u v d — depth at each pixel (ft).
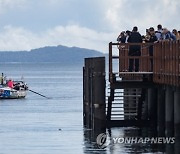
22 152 189.98
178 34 204.44
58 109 344.69
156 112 223.51
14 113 321.11
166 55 189.06
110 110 223.51
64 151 189.37
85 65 233.35
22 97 432.25
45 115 306.55
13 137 221.25
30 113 320.50
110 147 191.52
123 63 217.77
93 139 208.54
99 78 207.00
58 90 568.41
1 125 259.39
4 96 420.77
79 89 589.32
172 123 198.49
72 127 246.27
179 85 177.17
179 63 176.35
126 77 218.38
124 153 180.14
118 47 216.54
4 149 195.72
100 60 205.77
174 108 192.95
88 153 184.14
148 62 206.08
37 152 189.57
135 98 238.27
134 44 199.93
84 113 240.73
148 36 209.15
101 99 208.13
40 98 441.68
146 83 204.23
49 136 221.87
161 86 204.44
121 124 223.30
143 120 224.53
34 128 247.50
